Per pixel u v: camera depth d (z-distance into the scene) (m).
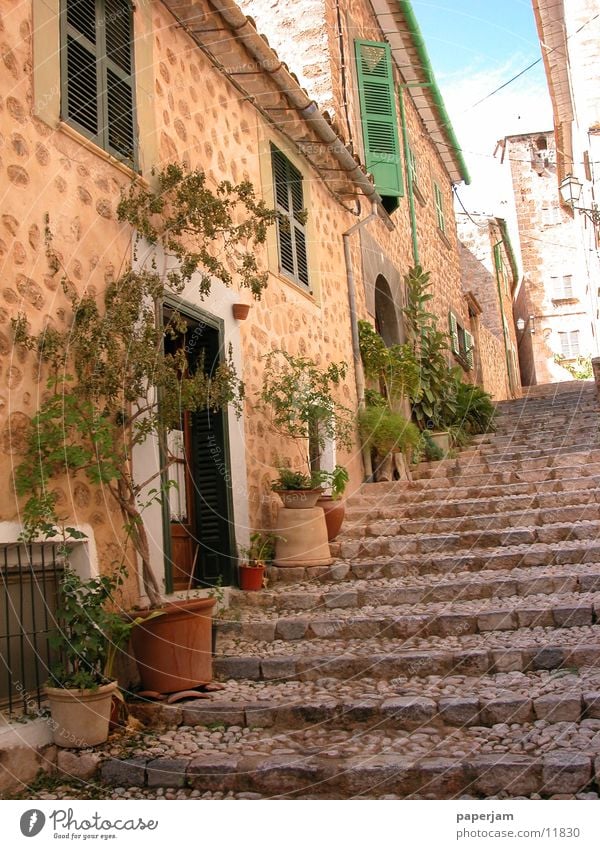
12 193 4.09
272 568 6.41
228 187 5.61
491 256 23.19
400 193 11.28
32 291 4.15
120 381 4.43
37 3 4.42
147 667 4.41
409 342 12.30
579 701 3.87
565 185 11.98
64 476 4.25
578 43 10.73
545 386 23.08
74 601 3.84
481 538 6.59
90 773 3.71
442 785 3.40
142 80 5.48
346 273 9.56
